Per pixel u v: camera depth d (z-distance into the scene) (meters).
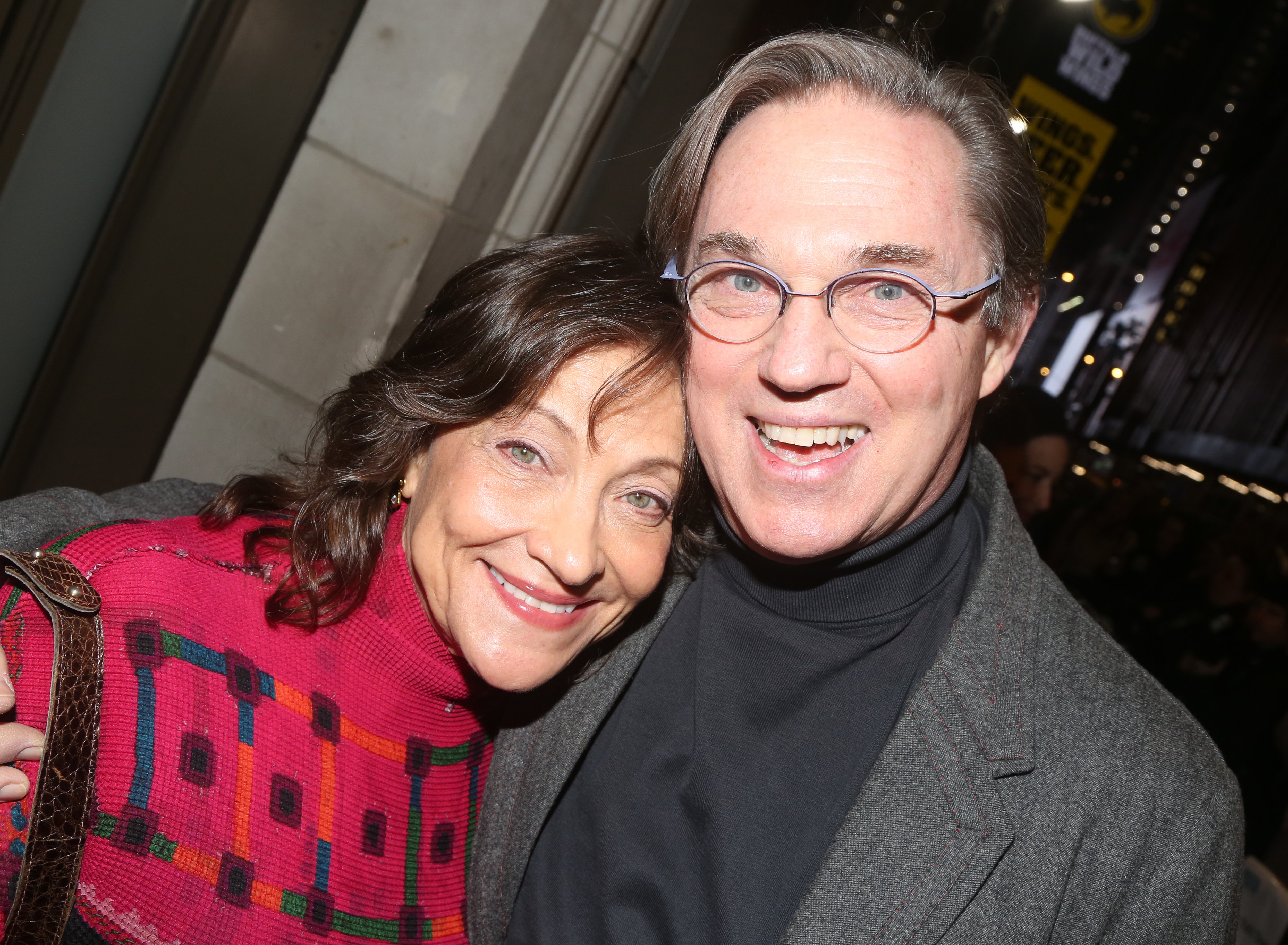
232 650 1.16
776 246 1.11
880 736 1.22
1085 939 1.08
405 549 1.29
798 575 1.24
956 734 1.14
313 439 1.46
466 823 1.40
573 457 1.16
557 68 2.56
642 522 1.24
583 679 1.37
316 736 1.20
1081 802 1.10
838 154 1.11
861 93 1.16
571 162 2.71
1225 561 4.67
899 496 1.16
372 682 1.29
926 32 1.27
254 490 1.38
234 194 2.40
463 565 1.21
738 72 1.22
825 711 1.24
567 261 1.23
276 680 1.19
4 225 2.09
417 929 1.28
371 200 2.48
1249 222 47.56
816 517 1.14
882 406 1.12
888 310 1.11
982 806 1.10
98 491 2.52
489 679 1.22
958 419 1.17
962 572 1.29
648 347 1.16
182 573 1.17
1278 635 4.02
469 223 2.60
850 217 1.09
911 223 1.10
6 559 1.01
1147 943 1.07
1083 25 9.88
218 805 1.07
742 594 1.31
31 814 0.91
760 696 1.27
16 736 0.93
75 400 2.43
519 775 1.36
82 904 0.96
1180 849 1.08
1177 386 45.59
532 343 1.14
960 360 1.15
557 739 1.34
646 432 1.18
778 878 1.19
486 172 2.54
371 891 1.23
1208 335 44.72
